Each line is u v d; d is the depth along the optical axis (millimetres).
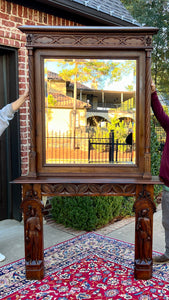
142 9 12328
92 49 2537
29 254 2643
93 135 2670
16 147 4094
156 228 4062
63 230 4004
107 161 2676
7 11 3672
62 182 2482
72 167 2670
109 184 2600
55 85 2605
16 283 2590
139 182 2451
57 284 2562
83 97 2637
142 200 2594
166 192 2785
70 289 2477
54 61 2572
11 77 4027
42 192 2637
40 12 4055
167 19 11961
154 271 2805
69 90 2625
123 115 2627
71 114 2650
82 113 2654
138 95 2574
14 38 3795
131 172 2660
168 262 2979
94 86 2625
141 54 2533
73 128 2660
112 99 2627
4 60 4031
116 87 2607
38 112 2607
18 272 2797
